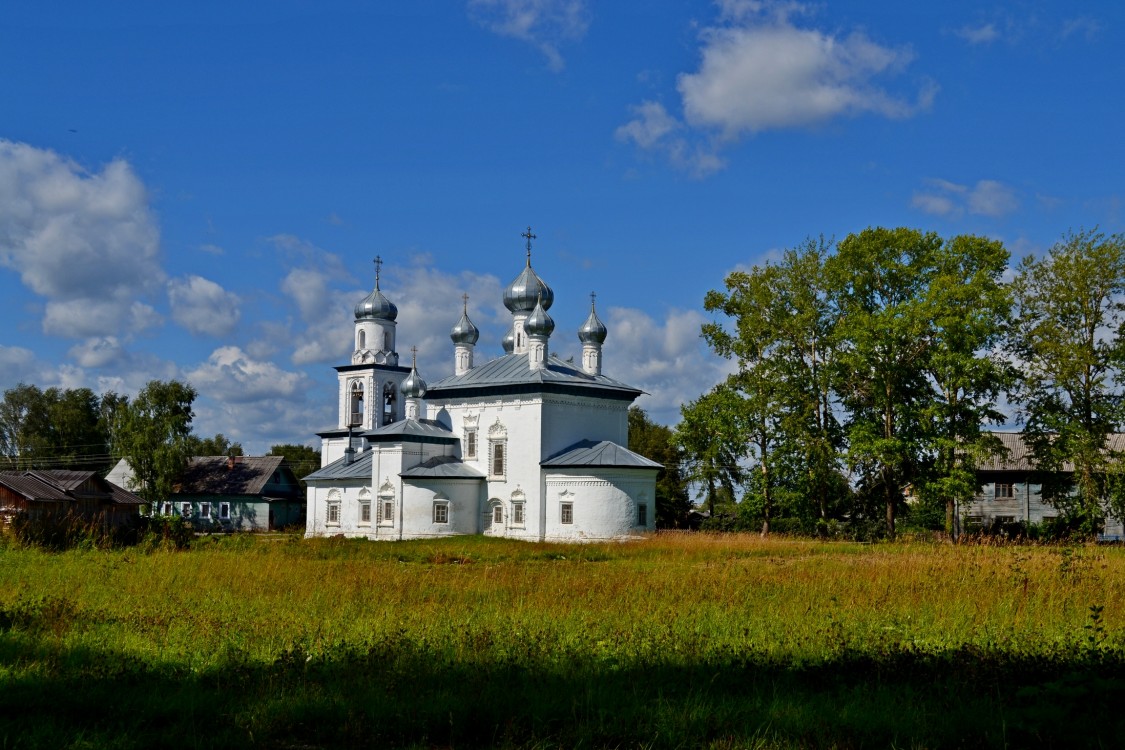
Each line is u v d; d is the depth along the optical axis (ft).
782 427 212.43
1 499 170.40
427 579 99.40
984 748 41.70
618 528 219.20
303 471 470.39
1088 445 189.98
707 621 69.62
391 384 322.75
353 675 53.11
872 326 198.08
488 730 44.96
